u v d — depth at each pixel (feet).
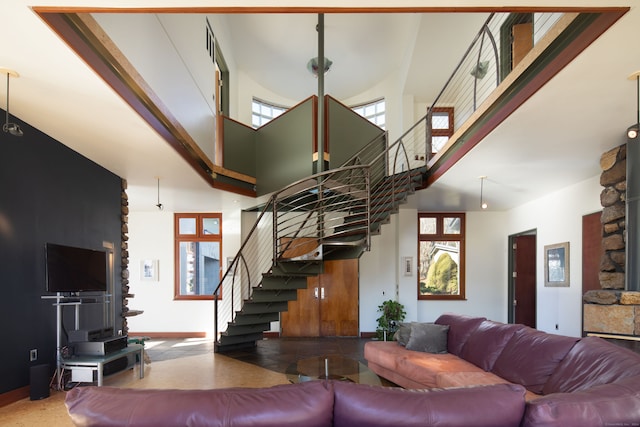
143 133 12.75
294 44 24.44
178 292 26.45
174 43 15.17
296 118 21.63
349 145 21.97
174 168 16.80
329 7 6.70
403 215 25.11
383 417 5.20
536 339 10.85
